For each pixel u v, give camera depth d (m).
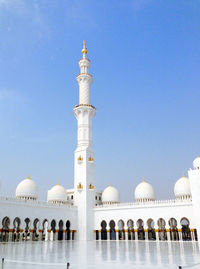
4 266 15.48
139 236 71.12
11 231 49.56
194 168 58.12
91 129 73.69
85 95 74.06
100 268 14.57
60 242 50.72
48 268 14.55
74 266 15.44
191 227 54.34
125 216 62.75
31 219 53.88
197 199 48.25
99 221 66.00
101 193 78.81
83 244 42.53
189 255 21.80
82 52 78.69
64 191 69.88
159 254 23.00
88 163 69.38
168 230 56.56
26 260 18.50
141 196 65.62
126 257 20.59
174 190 63.50
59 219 60.66
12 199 50.78
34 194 62.88
